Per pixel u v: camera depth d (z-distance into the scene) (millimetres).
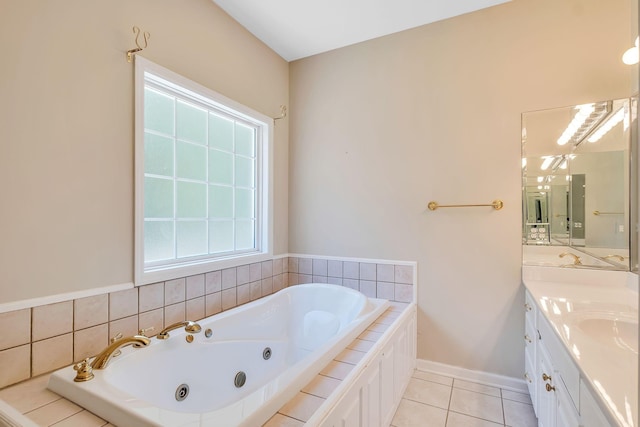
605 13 1900
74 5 1402
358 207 2631
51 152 1332
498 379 2152
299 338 2371
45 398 1134
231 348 1865
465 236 2258
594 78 1920
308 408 1085
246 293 2414
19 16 1238
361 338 1696
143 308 1683
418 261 2406
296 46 2680
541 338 1558
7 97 1209
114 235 1559
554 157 2010
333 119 2744
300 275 2877
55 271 1348
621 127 1835
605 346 1056
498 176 2160
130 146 1625
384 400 1667
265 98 2643
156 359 1473
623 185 1828
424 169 2387
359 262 2615
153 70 1723
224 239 2395
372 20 2326
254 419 971
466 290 2254
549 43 2027
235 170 2494
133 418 965
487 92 2191
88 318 1452
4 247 1205
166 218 1949
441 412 1883
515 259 2115
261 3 2135
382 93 2541
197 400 1636
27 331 1261
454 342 2287
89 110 1458
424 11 2223
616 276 1860
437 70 2346
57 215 1354
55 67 1341
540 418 1609
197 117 2176
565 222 1990
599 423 788
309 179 2848
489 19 2188
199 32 2021
